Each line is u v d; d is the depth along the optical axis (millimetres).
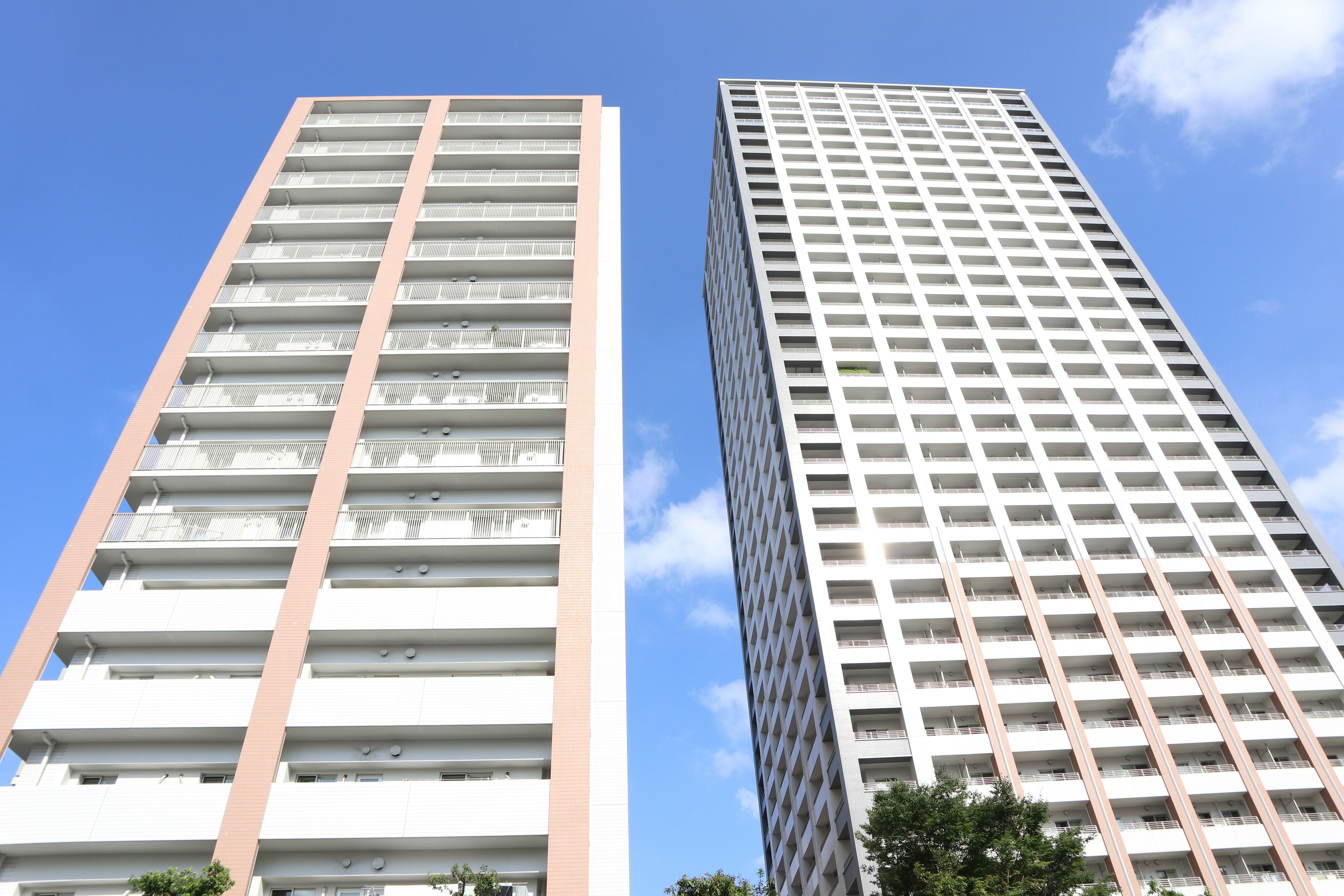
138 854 24062
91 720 25547
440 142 46000
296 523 31109
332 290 38969
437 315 37906
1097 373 59375
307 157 44250
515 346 36656
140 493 32219
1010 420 55344
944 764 40375
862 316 61000
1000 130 80375
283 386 35469
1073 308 63125
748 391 66625
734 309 74562
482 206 42469
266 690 26109
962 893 22969
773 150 74812
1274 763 41156
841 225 67688
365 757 25922
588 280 38656
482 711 25859
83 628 27484
